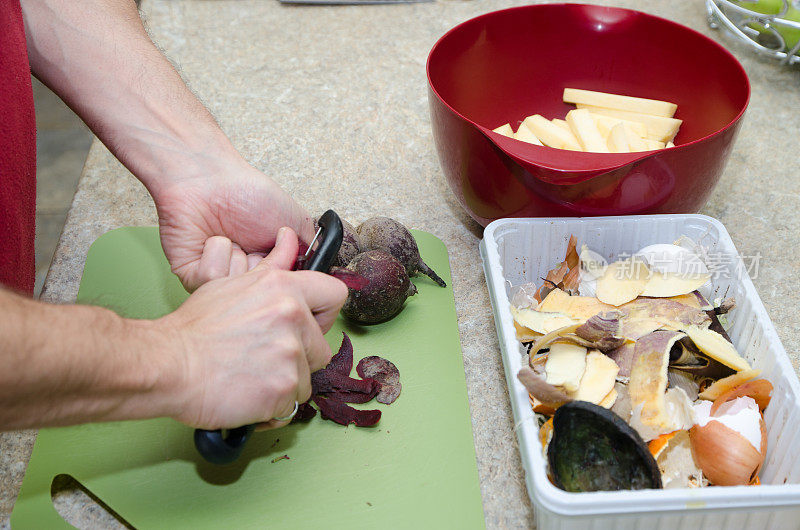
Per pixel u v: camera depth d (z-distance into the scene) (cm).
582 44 94
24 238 67
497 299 67
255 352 53
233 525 62
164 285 87
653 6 136
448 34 87
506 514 63
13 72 63
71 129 206
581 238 78
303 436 69
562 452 55
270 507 63
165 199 72
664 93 93
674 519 52
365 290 74
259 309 54
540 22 93
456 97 92
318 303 59
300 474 65
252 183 72
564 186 73
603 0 137
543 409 60
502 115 98
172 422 71
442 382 73
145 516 63
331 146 108
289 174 103
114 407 47
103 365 45
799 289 83
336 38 133
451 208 98
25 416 44
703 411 59
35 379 42
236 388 52
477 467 66
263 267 65
